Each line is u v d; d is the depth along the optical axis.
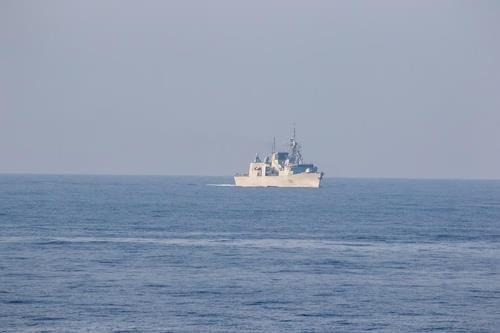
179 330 161.50
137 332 159.62
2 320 168.00
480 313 179.62
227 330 161.88
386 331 163.12
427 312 179.88
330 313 177.50
